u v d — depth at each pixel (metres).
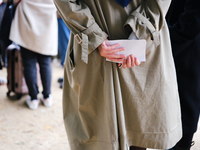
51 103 3.23
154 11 1.32
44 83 3.12
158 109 1.44
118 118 1.37
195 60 1.71
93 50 1.37
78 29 1.31
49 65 3.11
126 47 1.30
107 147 1.43
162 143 1.47
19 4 2.77
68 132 1.60
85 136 1.52
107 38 1.37
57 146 2.30
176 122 1.55
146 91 1.41
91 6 1.33
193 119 1.75
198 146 2.22
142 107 1.43
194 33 1.56
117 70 1.37
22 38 2.81
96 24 1.31
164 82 1.43
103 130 1.45
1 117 2.85
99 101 1.45
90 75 1.42
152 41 1.35
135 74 1.38
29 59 2.96
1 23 2.85
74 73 1.45
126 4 1.29
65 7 1.27
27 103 3.18
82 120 1.50
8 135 2.47
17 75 3.22
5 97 3.46
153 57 1.41
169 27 1.68
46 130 2.61
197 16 1.50
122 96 1.41
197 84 1.73
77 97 1.55
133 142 1.51
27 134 2.51
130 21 1.28
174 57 1.75
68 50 1.55
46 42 2.86
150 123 1.45
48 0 2.83
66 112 1.63
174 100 1.51
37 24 2.81
